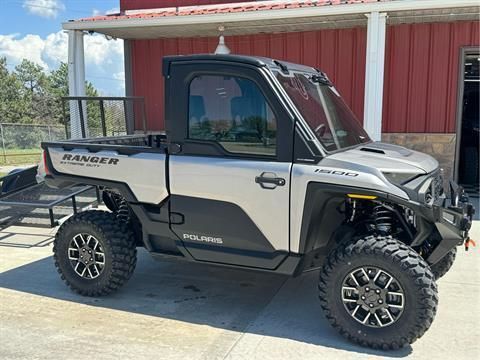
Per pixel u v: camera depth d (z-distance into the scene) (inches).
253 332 148.6
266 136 143.2
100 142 199.9
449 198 150.3
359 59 374.9
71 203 279.3
